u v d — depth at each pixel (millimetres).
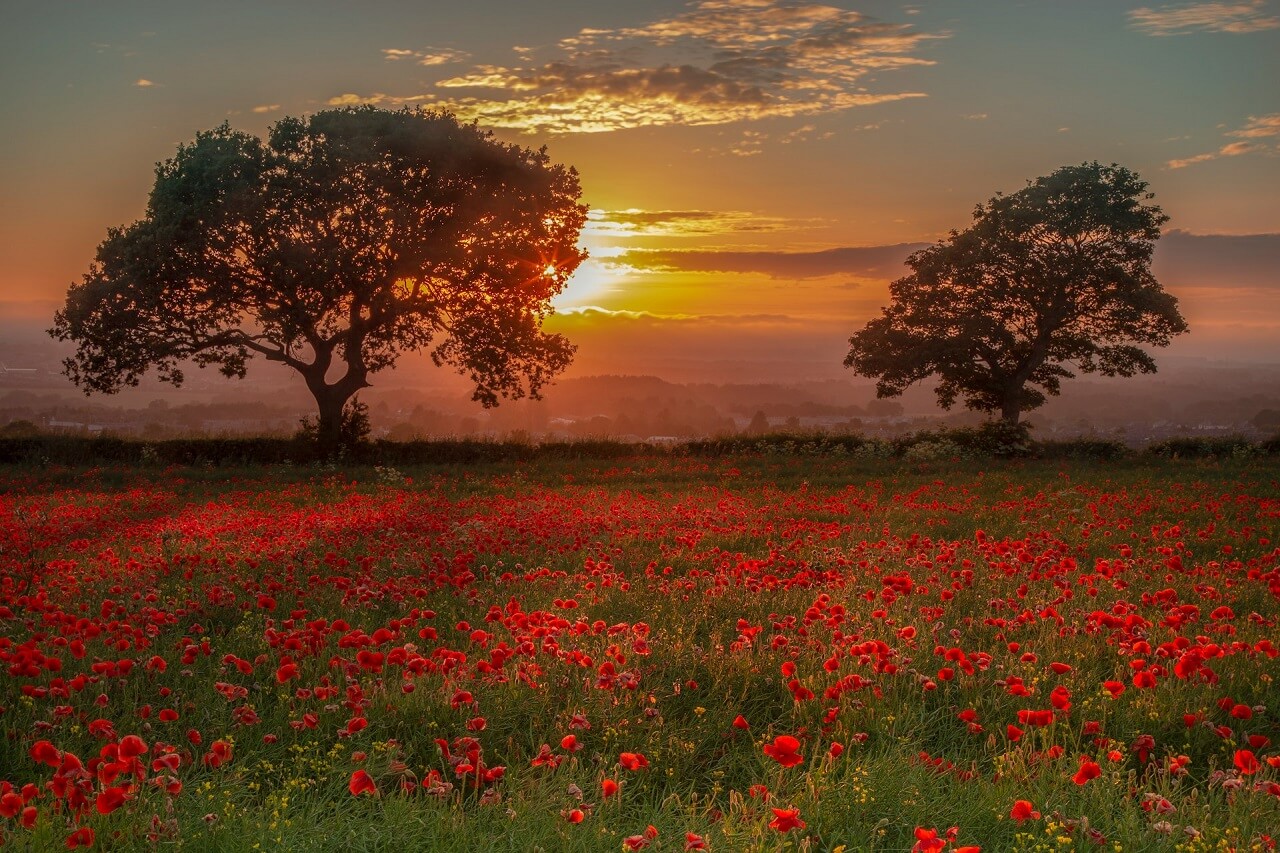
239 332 39062
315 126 37938
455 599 9914
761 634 8445
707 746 6184
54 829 4293
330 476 29578
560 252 40875
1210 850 4367
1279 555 12219
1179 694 6496
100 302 36562
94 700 6230
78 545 12914
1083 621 8414
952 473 29500
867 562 11352
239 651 7902
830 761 5289
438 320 40594
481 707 6254
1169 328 48188
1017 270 48562
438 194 38469
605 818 4895
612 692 6449
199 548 13508
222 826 4418
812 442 39031
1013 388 50812
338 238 37500
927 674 7141
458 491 24766
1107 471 29297
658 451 38094
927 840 3830
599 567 9930
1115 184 48250
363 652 5996
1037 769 5273
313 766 5336
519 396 42375
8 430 35562
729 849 4348
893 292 51906
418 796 4961
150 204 37344
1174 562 10094
